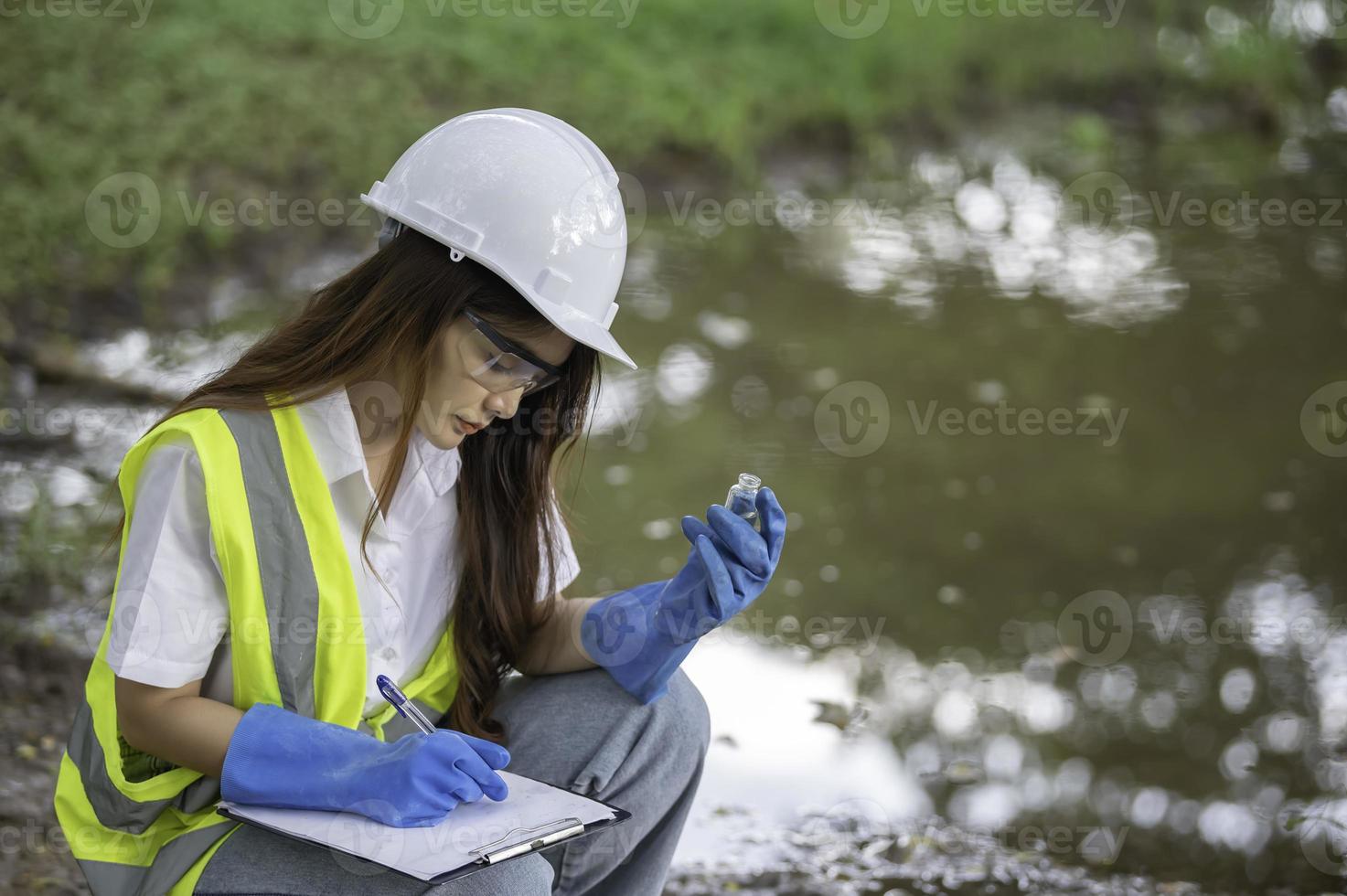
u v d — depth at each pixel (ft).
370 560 13.10
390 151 45.50
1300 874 19.01
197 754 11.98
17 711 20.88
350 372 12.44
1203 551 28.96
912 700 23.75
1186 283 45.24
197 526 12.07
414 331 12.44
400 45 50.14
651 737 14.15
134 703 11.96
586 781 13.73
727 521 13.39
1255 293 44.34
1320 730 22.94
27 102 42.39
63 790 12.58
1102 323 41.86
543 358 12.97
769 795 20.79
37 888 16.87
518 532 14.28
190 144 43.19
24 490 28.17
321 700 12.69
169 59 45.68
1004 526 29.99
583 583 26.43
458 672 14.44
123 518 12.73
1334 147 62.95
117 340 36.11
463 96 49.93
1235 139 63.93
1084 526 30.09
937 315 42.24
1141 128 63.98
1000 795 20.97
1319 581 27.84
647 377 36.68
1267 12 71.67
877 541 29.22
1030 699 23.82
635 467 31.73
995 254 48.14
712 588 13.15
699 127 53.21
